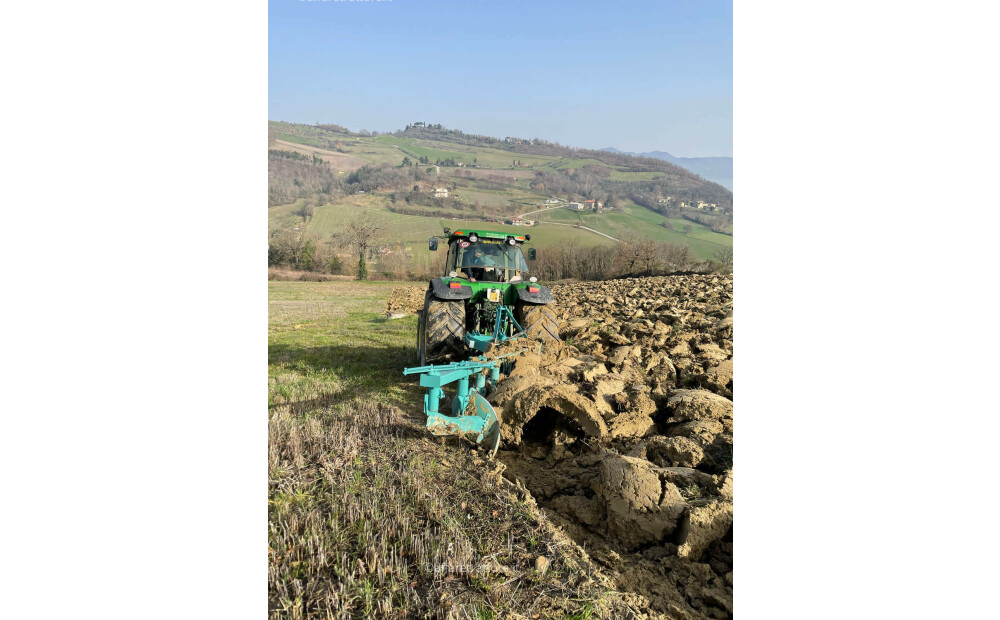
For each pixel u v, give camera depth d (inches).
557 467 149.9
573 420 165.0
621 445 156.9
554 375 196.4
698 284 783.1
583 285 1007.6
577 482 139.6
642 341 279.3
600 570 106.1
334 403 208.8
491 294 234.7
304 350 349.1
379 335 431.2
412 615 91.6
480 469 145.8
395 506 121.8
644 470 119.8
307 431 168.6
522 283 241.3
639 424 161.6
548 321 221.3
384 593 96.3
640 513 114.0
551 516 124.6
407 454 153.8
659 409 172.9
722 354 242.4
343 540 110.3
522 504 126.0
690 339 276.2
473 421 159.5
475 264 245.8
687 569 105.7
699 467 134.7
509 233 251.9
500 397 171.2
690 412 161.0
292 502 125.0
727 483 115.9
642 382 202.5
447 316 223.5
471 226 2252.7
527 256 263.6
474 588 98.0
